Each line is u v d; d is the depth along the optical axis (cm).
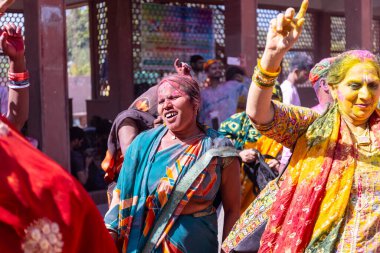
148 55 1046
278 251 263
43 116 663
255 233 294
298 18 241
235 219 314
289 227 261
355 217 254
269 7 1216
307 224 256
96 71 1084
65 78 679
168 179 298
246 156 437
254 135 458
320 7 1291
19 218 176
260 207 296
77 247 188
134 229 299
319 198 256
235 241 299
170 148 305
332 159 260
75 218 182
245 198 450
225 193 314
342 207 254
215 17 1116
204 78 908
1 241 175
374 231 252
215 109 765
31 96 678
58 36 672
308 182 260
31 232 177
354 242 251
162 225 295
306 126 274
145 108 370
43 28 662
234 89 771
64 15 678
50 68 667
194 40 1091
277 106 268
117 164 372
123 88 1016
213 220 308
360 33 1015
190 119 306
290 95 864
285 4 1238
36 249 177
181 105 301
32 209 177
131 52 1021
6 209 176
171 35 1067
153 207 298
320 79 368
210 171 302
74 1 1132
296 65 870
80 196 185
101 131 866
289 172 270
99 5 1066
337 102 272
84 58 2927
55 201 180
